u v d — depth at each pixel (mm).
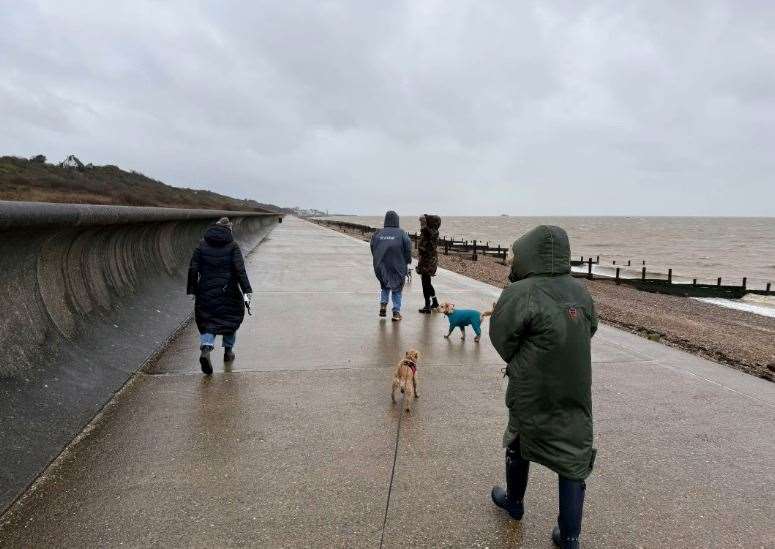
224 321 4930
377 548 2428
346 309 8344
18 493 2705
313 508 2730
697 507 2875
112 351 4820
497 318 2484
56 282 4484
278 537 2477
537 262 2484
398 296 7645
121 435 3514
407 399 4090
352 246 23422
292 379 4812
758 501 2955
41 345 3842
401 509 2754
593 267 47438
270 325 7070
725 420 4133
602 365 5684
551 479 3145
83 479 2934
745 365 6371
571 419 2361
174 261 9445
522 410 2414
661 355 6164
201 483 2938
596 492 3008
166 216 8102
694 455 3502
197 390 4449
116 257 6320
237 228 19984
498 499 2785
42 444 3127
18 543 2357
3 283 3586
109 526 2508
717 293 30828
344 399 4340
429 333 6895
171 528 2512
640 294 26984
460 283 12000
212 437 3529
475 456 3377
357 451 3400
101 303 5367
